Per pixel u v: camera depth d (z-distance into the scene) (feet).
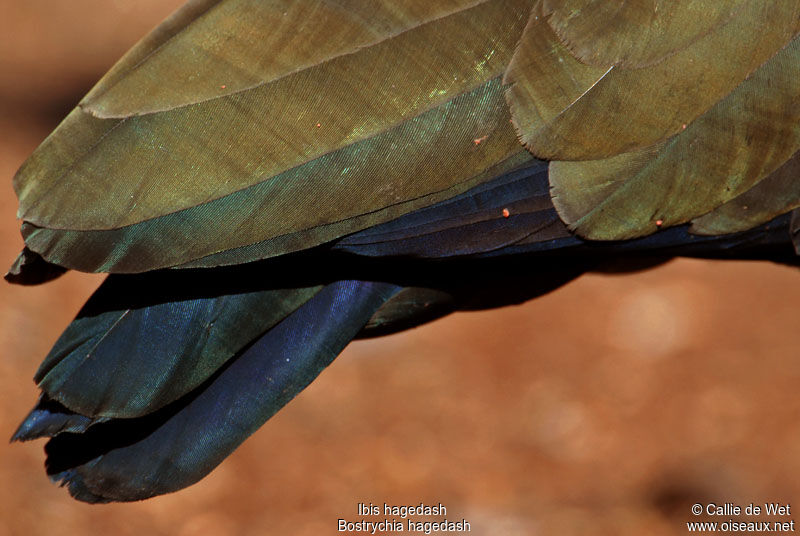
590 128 3.99
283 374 4.01
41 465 6.69
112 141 3.87
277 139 3.91
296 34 3.93
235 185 3.89
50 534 6.23
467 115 3.96
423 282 4.04
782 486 6.95
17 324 7.73
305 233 3.90
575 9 4.00
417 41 3.96
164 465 3.99
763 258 4.14
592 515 6.76
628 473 7.15
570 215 3.99
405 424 7.55
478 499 6.91
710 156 4.03
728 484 6.99
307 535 6.61
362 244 3.94
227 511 6.77
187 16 3.93
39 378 3.90
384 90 3.94
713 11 4.04
